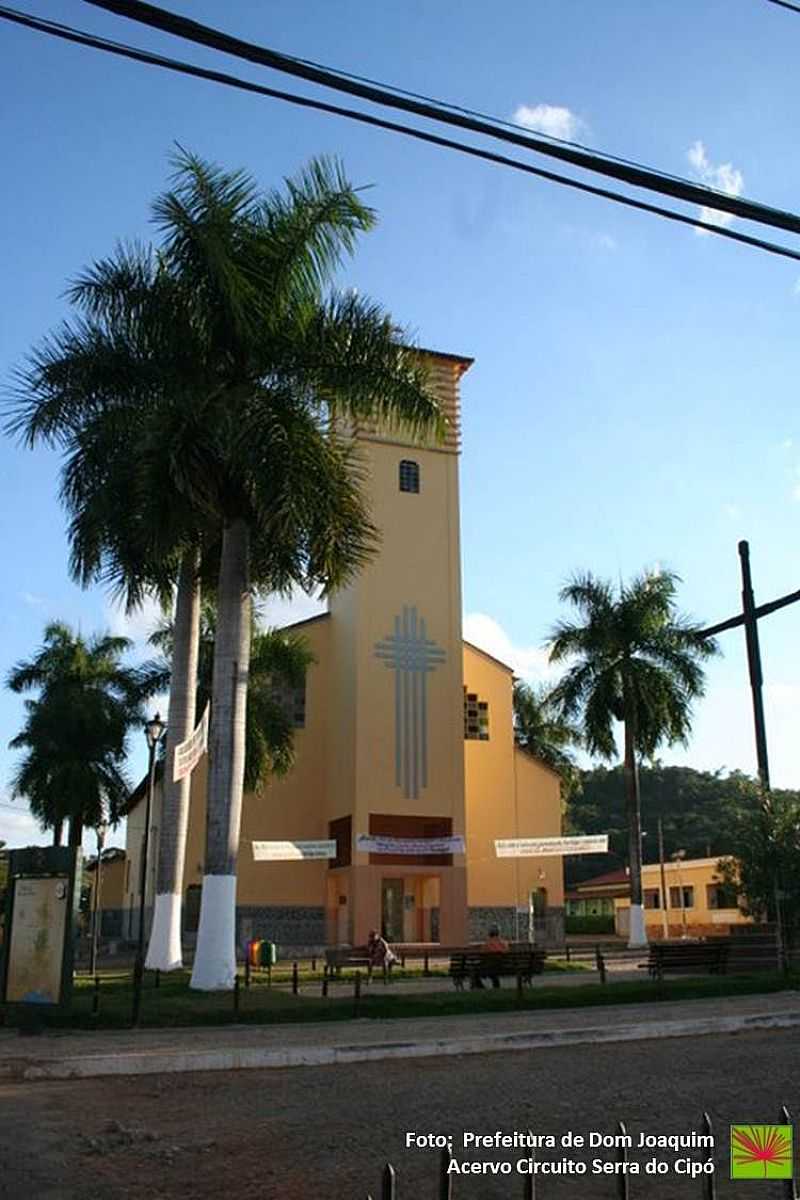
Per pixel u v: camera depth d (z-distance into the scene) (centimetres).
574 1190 774
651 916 6831
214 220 1975
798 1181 767
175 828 2473
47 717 4650
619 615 4047
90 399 2130
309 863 4156
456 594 4188
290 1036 1469
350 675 4053
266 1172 821
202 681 3350
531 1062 1314
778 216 864
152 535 1928
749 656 2697
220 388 1939
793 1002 1927
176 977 2267
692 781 10481
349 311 2128
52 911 1584
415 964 3259
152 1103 1074
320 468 1948
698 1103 1060
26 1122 987
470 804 4384
